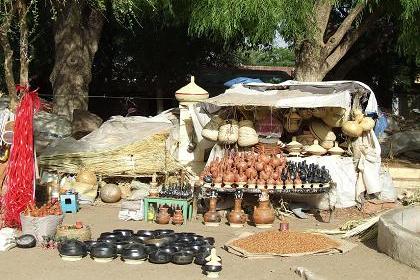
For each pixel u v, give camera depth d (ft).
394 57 73.00
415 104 77.46
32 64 68.85
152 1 45.01
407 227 28.58
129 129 42.52
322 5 46.98
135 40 69.46
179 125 42.24
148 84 76.89
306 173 33.22
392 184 37.58
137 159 39.65
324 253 26.07
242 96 35.76
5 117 30.04
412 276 22.97
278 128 36.35
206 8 41.29
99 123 48.60
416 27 46.80
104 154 39.86
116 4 38.68
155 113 77.05
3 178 30.42
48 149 40.91
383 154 50.24
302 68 48.29
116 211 35.94
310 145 37.22
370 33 66.85
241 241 27.30
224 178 32.40
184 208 32.45
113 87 77.20
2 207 29.58
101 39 72.02
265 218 31.58
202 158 40.52
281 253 25.70
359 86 38.11
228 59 85.15
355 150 37.19
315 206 35.73
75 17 50.08
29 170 29.40
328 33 62.80
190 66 73.41
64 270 23.02
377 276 22.93
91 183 38.60
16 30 44.32
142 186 38.88
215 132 36.14
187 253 24.35
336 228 31.58
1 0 31.60
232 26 40.42
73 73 51.06
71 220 32.78
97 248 24.35
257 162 32.91
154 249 24.93
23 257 24.91
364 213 35.60
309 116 37.76
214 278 22.31
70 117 50.57
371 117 38.17
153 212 33.01
